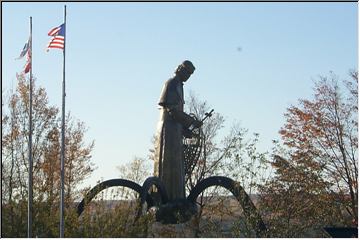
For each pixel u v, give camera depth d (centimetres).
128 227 4650
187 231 5353
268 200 5456
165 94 4906
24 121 6894
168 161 4869
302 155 6619
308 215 5891
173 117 4900
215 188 6050
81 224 4734
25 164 6806
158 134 4931
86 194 4775
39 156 6838
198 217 5206
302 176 6091
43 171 6812
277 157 6075
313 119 6800
